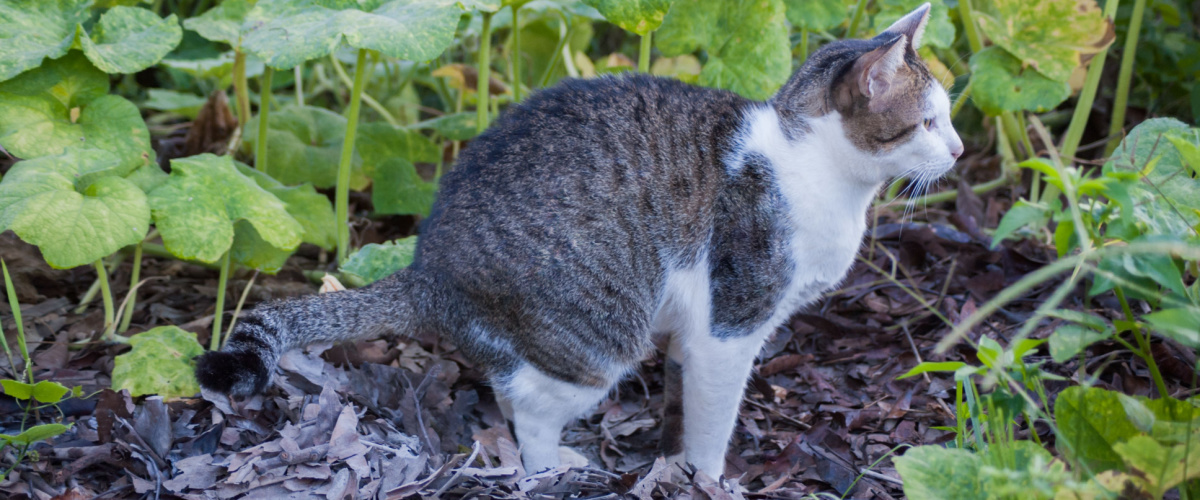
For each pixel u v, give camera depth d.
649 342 1.73
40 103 1.80
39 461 1.63
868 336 1.96
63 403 1.72
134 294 1.89
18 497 1.59
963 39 2.41
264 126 2.02
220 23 1.97
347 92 2.56
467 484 1.63
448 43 1.76
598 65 2.29
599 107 1.71
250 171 1.93
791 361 1.92
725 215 1.69
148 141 1.83
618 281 1.68
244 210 1.79
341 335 1.69
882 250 2.08
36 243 1.67
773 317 1.71
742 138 1.70
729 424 1.73
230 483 1.61
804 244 1.69
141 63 1.82
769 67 1.91
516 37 2.08
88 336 1.87
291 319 1.67
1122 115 2.19
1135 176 1.52
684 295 1.71
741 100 1.74
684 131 1.70
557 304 1.67
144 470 1.64
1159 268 1.50
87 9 1.87
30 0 1.84
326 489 1.61
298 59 1.76
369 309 1.69
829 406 1.86
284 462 1.62
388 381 1.81
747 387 1.90
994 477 1.47
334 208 2.20
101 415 1.67
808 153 1.69
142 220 1.72
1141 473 1.50
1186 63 2.31
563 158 1.68
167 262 2.05
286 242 1.79
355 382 1.79
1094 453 1.54
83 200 1.70
